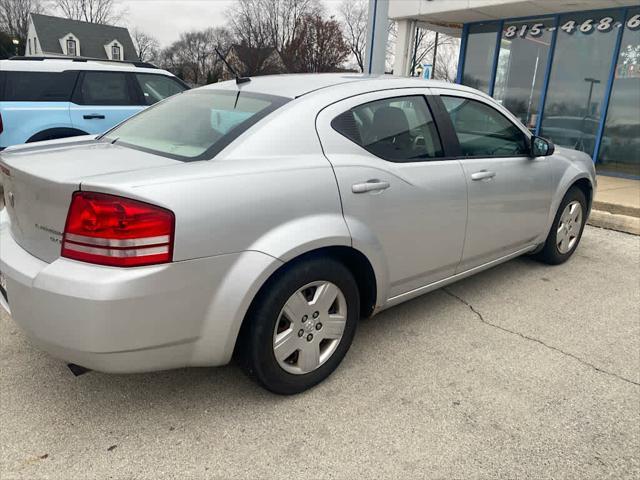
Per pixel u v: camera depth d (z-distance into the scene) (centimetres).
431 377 282
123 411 248
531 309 373
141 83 685
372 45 1144
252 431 236
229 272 220
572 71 927
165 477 209
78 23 6197
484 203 344
